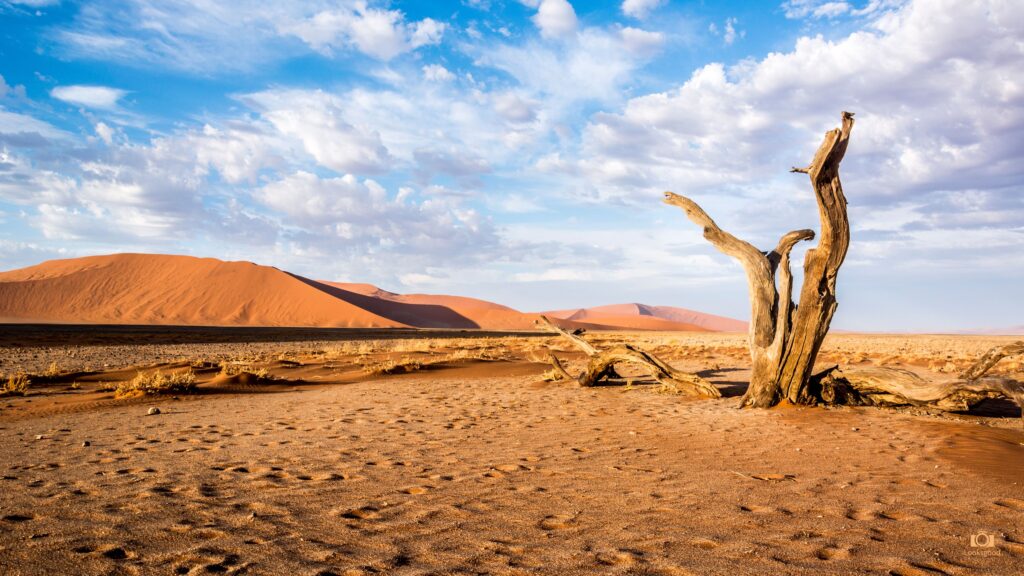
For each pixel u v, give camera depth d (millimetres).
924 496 5441
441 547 4090
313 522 4656
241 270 141875
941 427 9469
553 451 7824
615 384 18062
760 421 10547
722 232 13172
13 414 11953
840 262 11766
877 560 3811
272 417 11211
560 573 3596
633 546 4109
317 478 6230
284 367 24688
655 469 6730
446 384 18469
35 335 51219
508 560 3832
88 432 9500
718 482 6082
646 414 11602
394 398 14617
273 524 4590
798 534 4359
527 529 4512
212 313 132000
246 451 7750
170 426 10094
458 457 7398
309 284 153750
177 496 5426
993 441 8047
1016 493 5508
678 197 13531
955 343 60812
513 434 9234
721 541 4211
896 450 7730
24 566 3635
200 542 4145
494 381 19484
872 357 32875
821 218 11586
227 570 3615
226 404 13547
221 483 5969
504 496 5512
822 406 12367
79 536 4242
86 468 6703
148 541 4148
